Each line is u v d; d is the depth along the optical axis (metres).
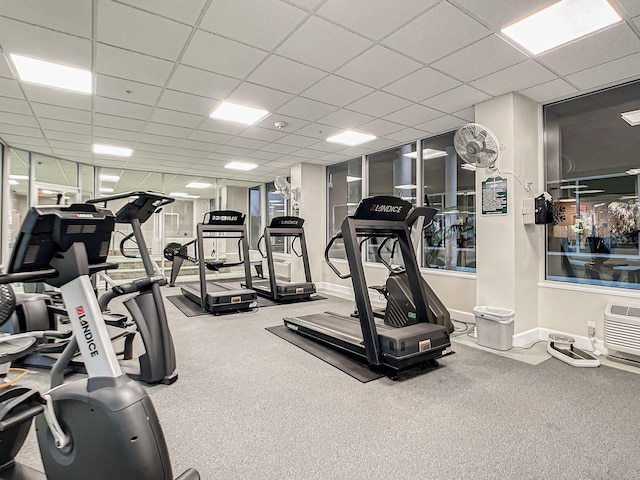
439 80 3.56
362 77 3.49
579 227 3.96
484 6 2.40
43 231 1.33
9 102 4.03
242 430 2.24
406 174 6.18
